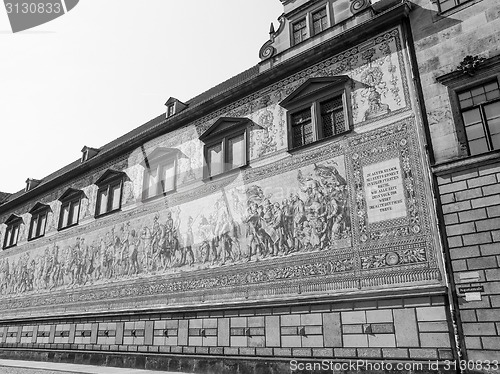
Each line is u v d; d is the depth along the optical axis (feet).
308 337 45.37
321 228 48.73
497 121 40.83
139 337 63.52
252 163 59.00
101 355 68.03
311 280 47.44
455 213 39.88
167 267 64.75
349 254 45.65
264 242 53.31
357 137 49.42
